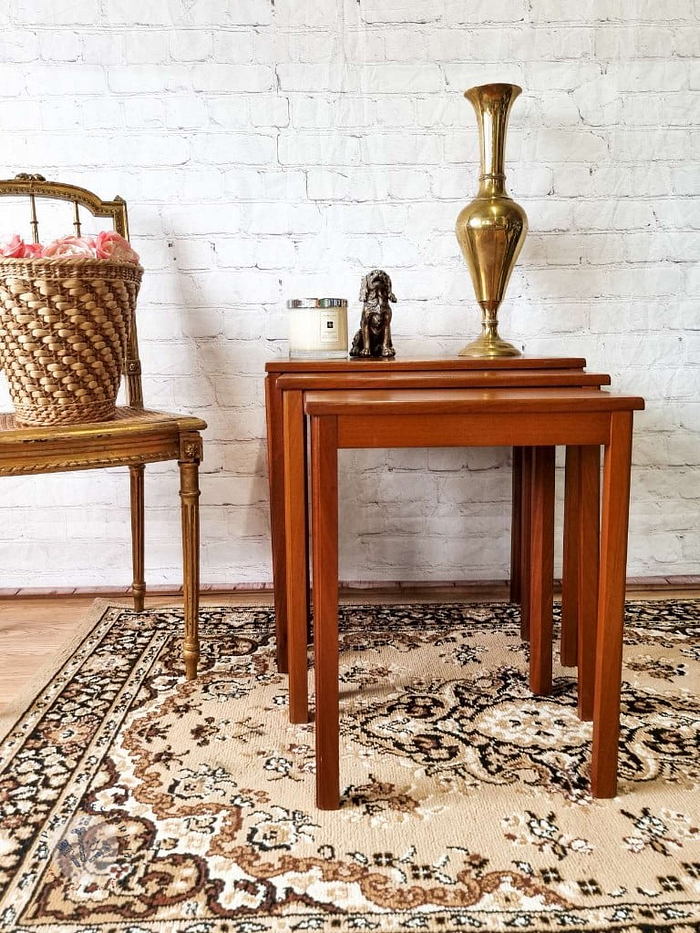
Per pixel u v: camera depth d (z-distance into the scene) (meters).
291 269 1.77
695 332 1.81
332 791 0.98
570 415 0.96
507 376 1.27
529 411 0.96
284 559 1.38
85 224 1.73
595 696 1.00
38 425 1.27
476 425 0.96
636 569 1.90
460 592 1.83
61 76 1.68
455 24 1.70
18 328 1.20
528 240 1.77
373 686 1.34
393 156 1.74
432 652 1.48
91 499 1.83
